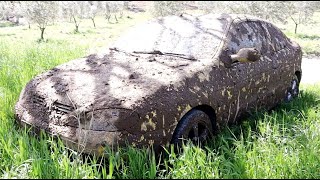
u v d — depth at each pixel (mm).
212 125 4301
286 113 4965
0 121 4188
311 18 12008
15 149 3643
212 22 5051
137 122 3342
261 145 3848
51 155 3338
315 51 9578
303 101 6051
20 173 3205
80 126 3422
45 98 3838
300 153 3615
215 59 4379
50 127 3639
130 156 3244
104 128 3312
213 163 3322
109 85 3775
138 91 3580
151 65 4281
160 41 4934
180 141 3719
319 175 3395
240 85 4574
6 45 8656
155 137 3471
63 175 3154
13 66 6820
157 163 3562
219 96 4227
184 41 4793
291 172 3371
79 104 3545
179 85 3809
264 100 5203
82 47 9836
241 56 4324
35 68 6746
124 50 5008
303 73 8562
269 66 5227
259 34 5391
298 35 10539
